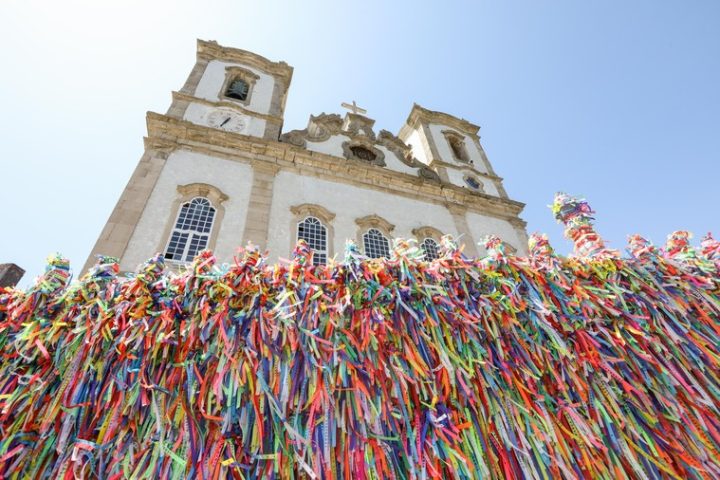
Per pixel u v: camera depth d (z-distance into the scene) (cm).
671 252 504
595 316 390
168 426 257
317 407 272
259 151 1059
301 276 334
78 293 295
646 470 324
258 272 329
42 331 268
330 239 944
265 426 274
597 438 321
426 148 1582
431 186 1284
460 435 305
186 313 302
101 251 684
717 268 448
